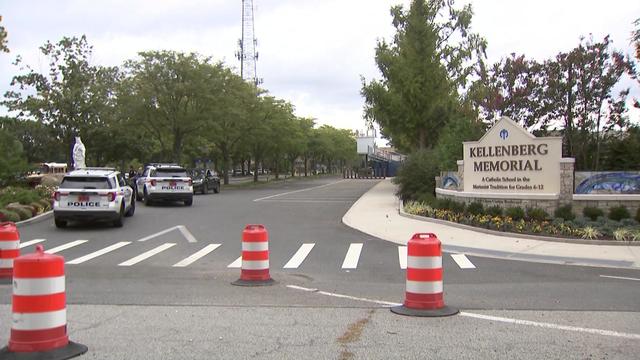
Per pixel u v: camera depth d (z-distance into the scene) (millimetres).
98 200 18156
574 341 6203
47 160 61000
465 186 21031
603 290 9195
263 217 22688
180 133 43750
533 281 10094
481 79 32844
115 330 6664
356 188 49625
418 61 33312
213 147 59719
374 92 33719
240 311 7652
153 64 41281
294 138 64312
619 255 12844
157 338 6328
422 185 25938
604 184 17891
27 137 50250
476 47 34156
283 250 14164
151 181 27891
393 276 10695
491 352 5809
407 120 33812
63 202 18062
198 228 18828
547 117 31391
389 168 93500
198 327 6801
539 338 6316
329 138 99438
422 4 33500
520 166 18906
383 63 34312
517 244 14531
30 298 5559
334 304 8117
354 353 5777
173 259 12766
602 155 30688
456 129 28250
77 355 5664
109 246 14781
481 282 10000
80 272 11039
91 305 8016
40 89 38344
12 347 5531
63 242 15469
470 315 7375
